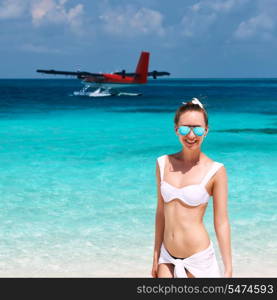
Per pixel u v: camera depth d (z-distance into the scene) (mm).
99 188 9641
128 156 13773
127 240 6461
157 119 28484
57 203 8469
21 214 7770
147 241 6418
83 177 10742
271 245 6246
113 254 5922
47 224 7223
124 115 31734
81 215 7695
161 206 3475
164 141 17531
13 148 15391
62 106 41875
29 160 13039
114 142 17141
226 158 13375
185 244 3275
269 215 7660
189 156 3295
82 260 5715
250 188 9570
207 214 7691
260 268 5426
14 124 24375
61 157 13570
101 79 65062
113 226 7105
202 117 3242
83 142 17062
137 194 9125
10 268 5457
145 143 16922
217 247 6246
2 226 7117
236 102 48594
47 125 23891
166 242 3381
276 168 11742
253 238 6531
